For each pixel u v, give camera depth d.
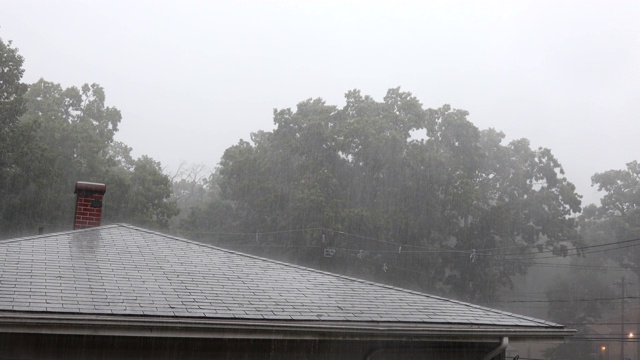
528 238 50.66
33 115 43.38
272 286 9.23
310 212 43.72
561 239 50.41
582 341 53.41
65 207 40.09
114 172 44.75
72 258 9.14
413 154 46.84
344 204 45.97
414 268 46.22
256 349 8.27
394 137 46.44
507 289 63.00
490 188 52.47
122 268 8.97
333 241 43.47
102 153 46.09
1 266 8.36
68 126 42.69
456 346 9.23
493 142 53.41
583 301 55.88
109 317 7.06
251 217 48.22
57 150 41.44
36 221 38.38
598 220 62.56
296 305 8.44
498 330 8.73
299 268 10.57
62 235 10.40
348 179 47.56
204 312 7.60
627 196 58.88
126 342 7.75
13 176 35.75
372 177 47.59
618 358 53.69
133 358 7.75
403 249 45.69
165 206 44.47
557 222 49.94
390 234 46.31
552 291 56.97
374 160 46.59
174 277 8.89
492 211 47.84
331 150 47.38
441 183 47.44
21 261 8.70
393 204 46.97
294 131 49.44
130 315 7.16
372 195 47.84
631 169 59.75
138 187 44.62
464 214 47.31
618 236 56.53
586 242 56.12
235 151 50.81
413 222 45.78
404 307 9.09
